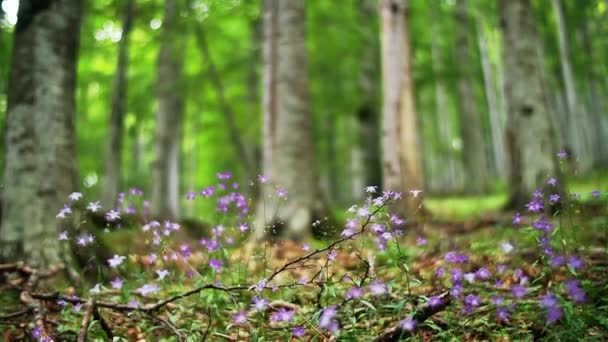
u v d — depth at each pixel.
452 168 27.84
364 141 15.00
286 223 6.97
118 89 12.17
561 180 3.65
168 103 13.84
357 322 3.04
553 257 2.76
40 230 4.54
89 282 4.48
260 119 17.22
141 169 24.66
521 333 2.88
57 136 4.84
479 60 22.59
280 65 7.86
